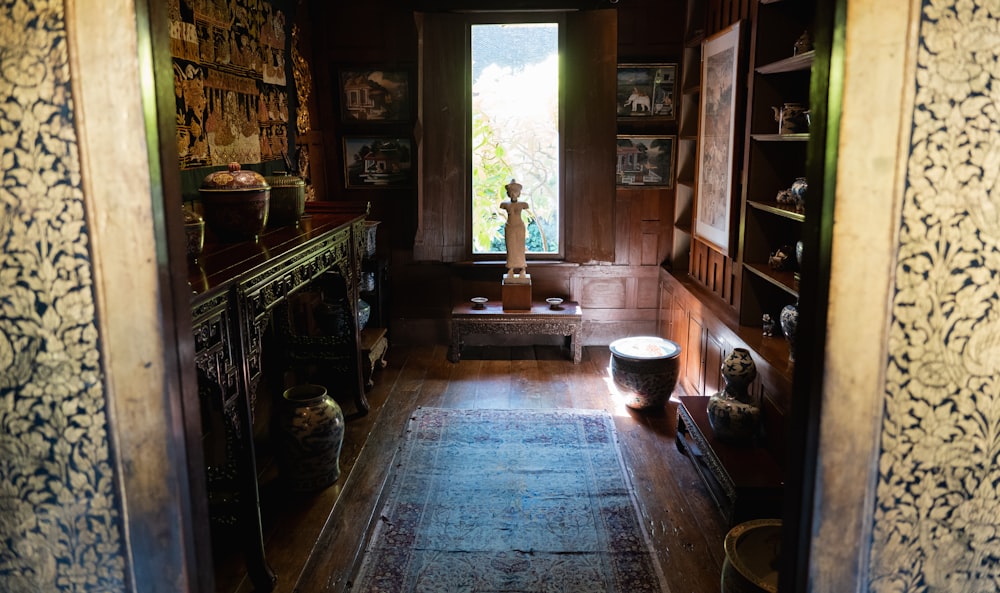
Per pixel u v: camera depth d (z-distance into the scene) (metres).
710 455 3.21
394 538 2.94
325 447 3.30
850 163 1.29
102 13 1.28
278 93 4.35
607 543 2.90
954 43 1.27
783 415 3.07
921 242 1.32
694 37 4.93
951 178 1.31
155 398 1.39
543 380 4.87
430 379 4.89
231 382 2.41
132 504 1.44
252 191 2.96
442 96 5.23
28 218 1.35
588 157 5.29
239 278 2.35
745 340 3.56
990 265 1.34
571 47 5.16
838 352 1.35
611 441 3.88
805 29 3.58
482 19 5.21
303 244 3.02
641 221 5.45
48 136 1.32
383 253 5.52
